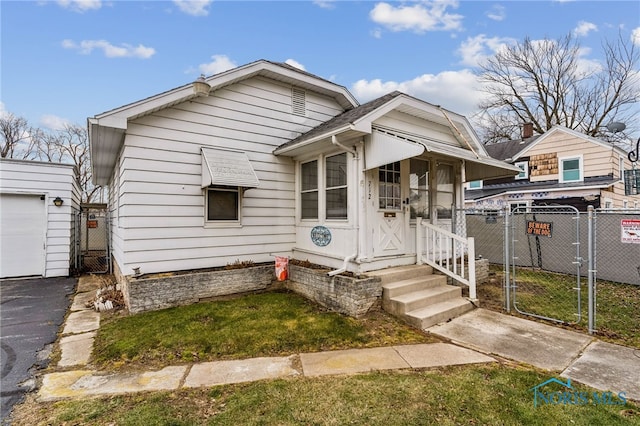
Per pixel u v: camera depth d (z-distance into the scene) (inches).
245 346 167.0
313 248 285.4
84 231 526.0
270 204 297.4
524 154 658.2
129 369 144.2
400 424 102.1
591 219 188.7
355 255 238.7
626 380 130.9
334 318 208.8
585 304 240.8
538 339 175.6
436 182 298.2
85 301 263.7
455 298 237.5
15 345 171.9
